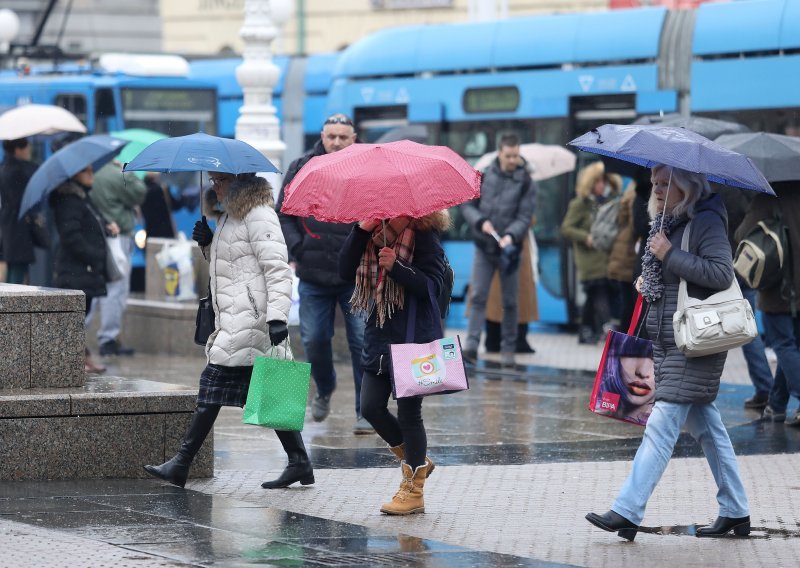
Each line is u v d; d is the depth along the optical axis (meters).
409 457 23.42
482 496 24.94
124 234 48.28
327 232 31.11
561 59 54.97
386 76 60.28
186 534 21.02
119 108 70.56
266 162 24.83
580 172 54.88
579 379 41.81
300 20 113.81
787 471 27.30
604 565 19.97
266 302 24.73
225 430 32.47
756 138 31.70
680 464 27.98
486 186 44.38
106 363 45.59
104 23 115.62
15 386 26.48
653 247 21.45
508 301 44.44
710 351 21.23
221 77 77.31
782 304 32.00
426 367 22.84
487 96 57.22
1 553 19.44
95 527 21.42
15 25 74.75
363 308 23.42
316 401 32.72
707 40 50.50
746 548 21.14
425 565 19.33
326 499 24.58
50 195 41.16
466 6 106.00
